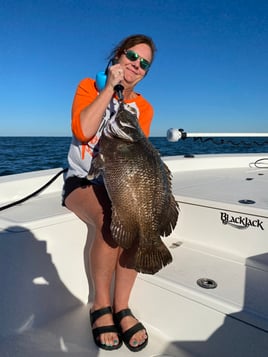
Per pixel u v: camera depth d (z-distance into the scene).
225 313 1.50
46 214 1.91
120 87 1.62
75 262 1.97
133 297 1.85
